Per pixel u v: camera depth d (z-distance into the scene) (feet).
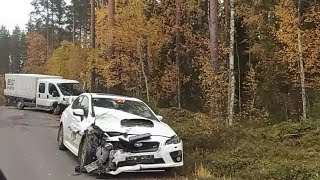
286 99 75.51
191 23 88.43
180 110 60.08
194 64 86.63
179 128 42.52
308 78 66.90
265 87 77.61
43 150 39.63
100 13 91.81
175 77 88.84
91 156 30.01
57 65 161.27
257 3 73.56
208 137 40.09
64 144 38.83
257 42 80.94
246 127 52.08
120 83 86.22
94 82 100.32
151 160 28.84
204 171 30.48
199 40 82.84
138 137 28.76
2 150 38.81
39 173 29.78
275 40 73.46
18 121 66.49
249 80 78.43
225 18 82.53
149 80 88.28
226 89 51.16
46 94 87.51
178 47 88.38
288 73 72.28
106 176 29.27
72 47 146.61
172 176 30.01
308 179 28.68
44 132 53.52
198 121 45.50
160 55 90.27
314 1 66.64
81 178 28.45
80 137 32.30
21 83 98.43
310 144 42.22
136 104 35.47
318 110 60.29
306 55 65.21
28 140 45.73
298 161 33.81
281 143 42.52
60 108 84.12
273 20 72.90
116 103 34.96
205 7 95.86
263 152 37.55
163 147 29.12
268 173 29.89
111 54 83.92
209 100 52.49
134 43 80.74
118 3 82.17
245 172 31.24
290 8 63.77
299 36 63.52
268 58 76.38
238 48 83.76
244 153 37.22
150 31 79.61
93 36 106.11
